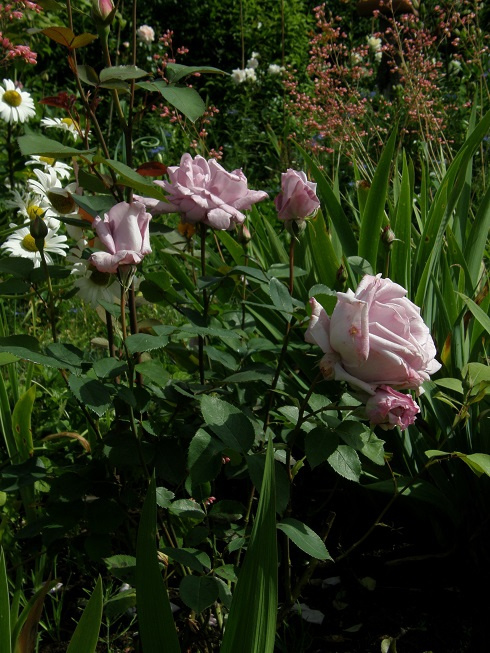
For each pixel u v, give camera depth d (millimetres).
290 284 1506
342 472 1284
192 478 1229
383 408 1095
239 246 2203
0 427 2064
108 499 1432
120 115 1506
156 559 952
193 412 1555
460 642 1682
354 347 1085
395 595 1837
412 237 2752
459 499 1887
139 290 1649
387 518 2102
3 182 3537
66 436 1807
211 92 7418
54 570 1768
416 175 4535
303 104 4285
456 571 1926
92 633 922
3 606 941
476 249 2441
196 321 1575
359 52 4852
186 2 8266
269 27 8391
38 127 4539
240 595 922
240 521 1536
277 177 5090
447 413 1906
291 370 2109
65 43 1344
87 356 1304
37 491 1871
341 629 1725
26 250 2621
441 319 2119
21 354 1188
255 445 1419
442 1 4402
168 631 962
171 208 1457
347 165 4746
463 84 5191
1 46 3549
